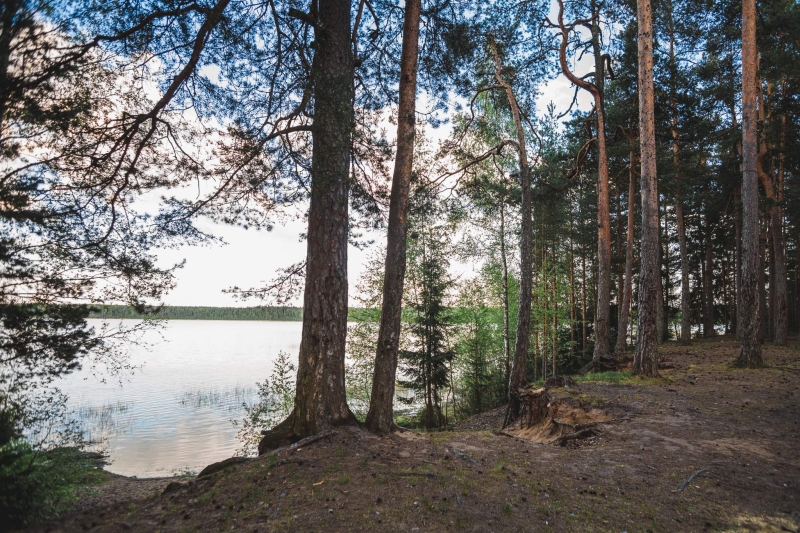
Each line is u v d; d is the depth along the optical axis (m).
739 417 8.39
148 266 6.62
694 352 18.72
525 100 17.67
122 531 4.63
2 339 5.09
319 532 4.38
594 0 17.33
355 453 6.48
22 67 4.89
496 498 5.22
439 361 20.31
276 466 6.04
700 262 34.81
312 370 7.47
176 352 66.25
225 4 6.78
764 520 4.63
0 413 4.81
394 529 4.42
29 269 5.31
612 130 19.72
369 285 21.41
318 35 7.84
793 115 18.09
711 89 18.31
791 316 36.53
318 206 7.76
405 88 8.31
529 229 14.00
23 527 4.83
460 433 8.55
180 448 17.98
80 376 39.19
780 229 19.45
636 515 4.82
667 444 7.21
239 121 7.75
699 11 18.25
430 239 20.91
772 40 17.02
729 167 20.47
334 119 7.57
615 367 15.35
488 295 27.20
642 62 12.47
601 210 16.77
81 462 6.12
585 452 7.19
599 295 16.59
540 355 29.19
